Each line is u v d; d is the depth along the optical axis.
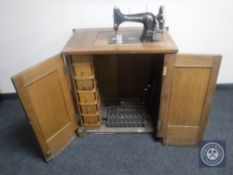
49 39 1.84
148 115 1.79
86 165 1.45
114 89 1.99
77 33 1.56
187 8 1.68
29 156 1.55
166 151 1.53
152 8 1.67
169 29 1.79
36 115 1.28
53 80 1.33
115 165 1.44
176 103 1.36
